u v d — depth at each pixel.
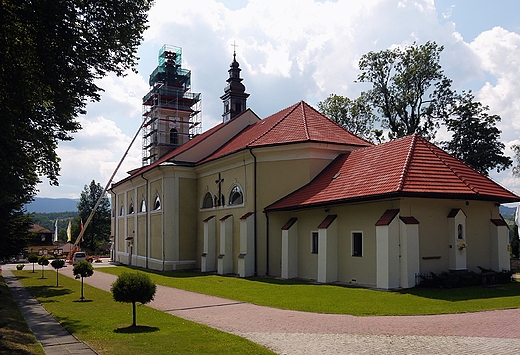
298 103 30.84
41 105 16.22
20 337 10.48
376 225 18.17
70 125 18.25
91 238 85.94
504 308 13.05
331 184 22.77
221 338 10.09
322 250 21.28
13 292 22.64
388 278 17.53
